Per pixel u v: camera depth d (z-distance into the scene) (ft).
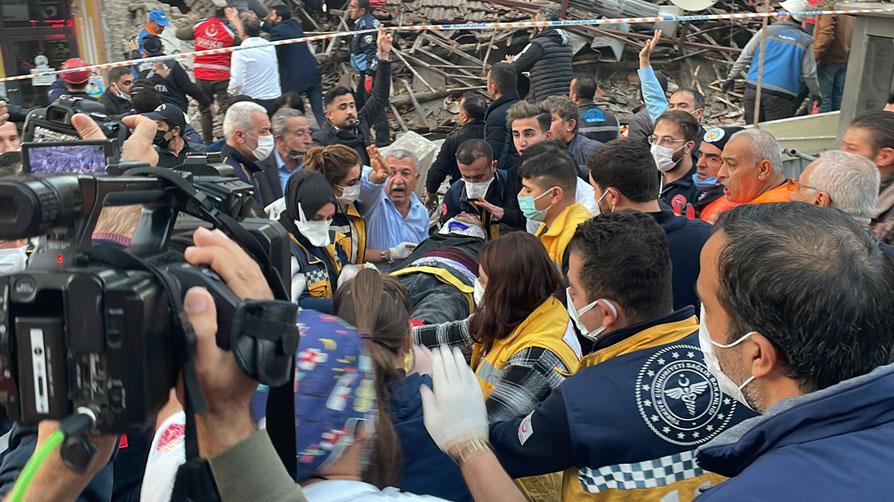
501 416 7.82
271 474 3.62
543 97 28.32
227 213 4.66
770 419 4.11
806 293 4.09
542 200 12.53
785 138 24.90
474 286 11.21
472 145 15.28
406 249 15.17
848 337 4.08
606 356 6.71
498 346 8.59
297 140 17.84
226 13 31.01
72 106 7.90
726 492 3.87
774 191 12.32
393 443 5.16
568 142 18.86
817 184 10.20
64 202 3.23
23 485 3.09
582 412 6.30
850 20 29.35
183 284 3.41
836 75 30.30
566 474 6.63
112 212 5.11
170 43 37.24
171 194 3.86
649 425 6.18
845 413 3.93
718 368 4.87
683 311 6.82
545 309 8.49
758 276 4.22
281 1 38.58
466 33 41.42
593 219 7.29
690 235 10.71
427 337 9.58
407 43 41.27
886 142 11.48
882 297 4.13
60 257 3.32
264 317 3.45
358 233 14.19
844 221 4.42
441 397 5.97
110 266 3.26
